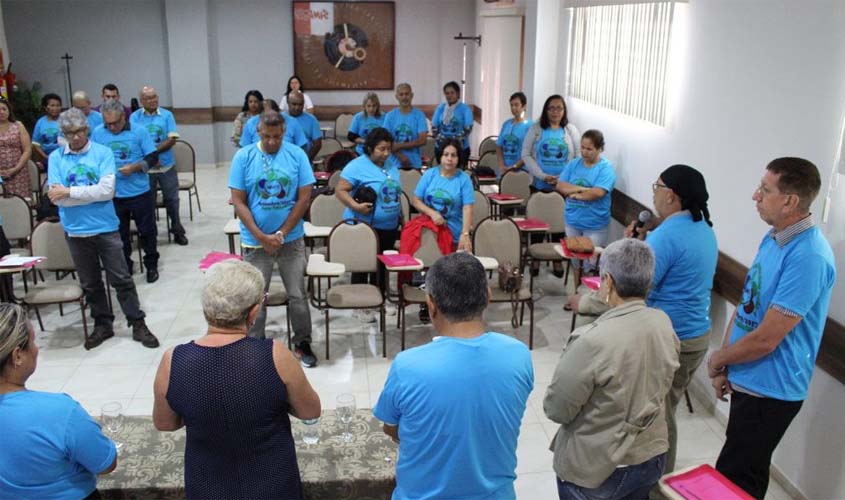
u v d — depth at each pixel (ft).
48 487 6.37
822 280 8.36
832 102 10.01
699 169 14.21
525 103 23.90
